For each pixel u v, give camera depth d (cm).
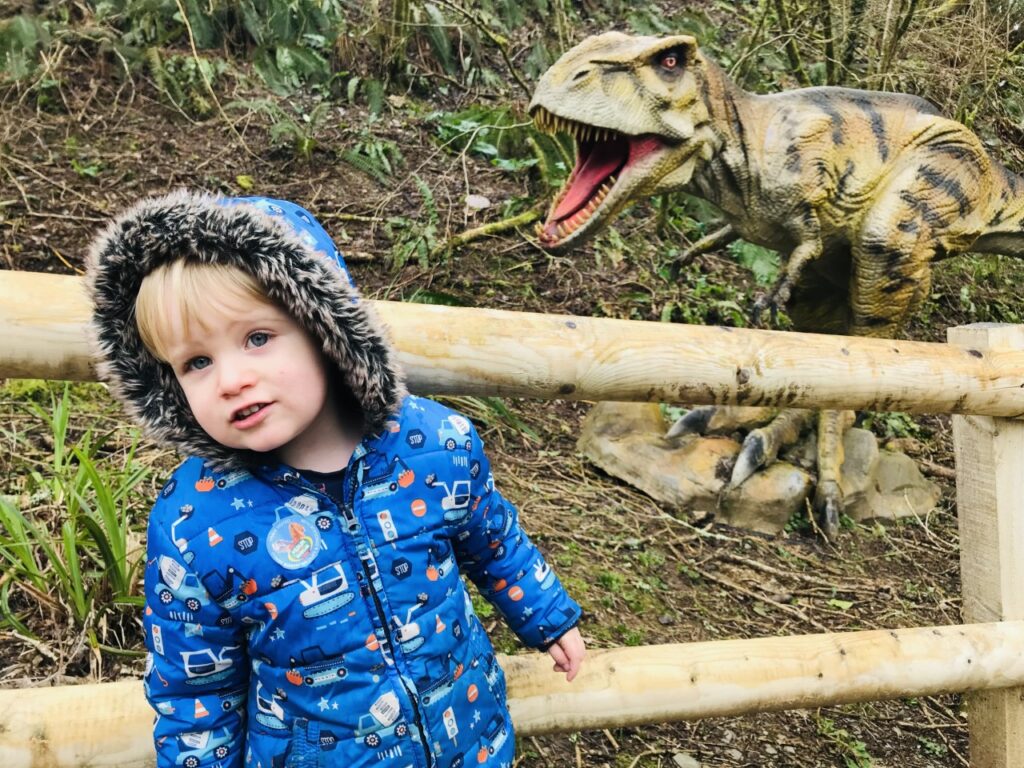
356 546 80
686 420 214
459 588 86
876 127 191
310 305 75
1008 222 206
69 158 264
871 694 119
